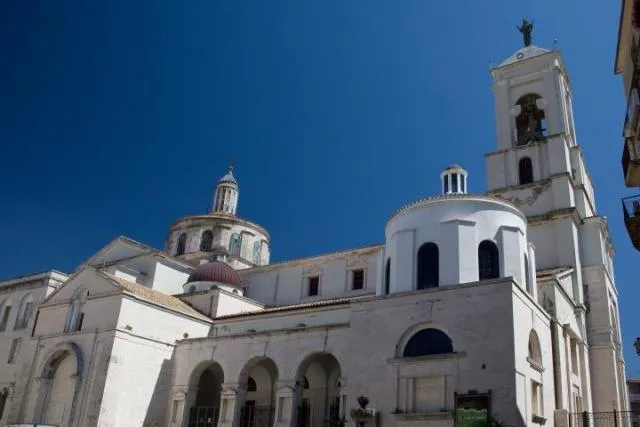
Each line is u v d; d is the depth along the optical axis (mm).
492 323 27078
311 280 50219
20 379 42062
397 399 28188
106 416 36031
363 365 30109
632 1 25844
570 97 52469
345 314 37750
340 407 31984
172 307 41688
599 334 40250
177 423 38281
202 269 49312
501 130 49438
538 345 29969
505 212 32250
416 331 29453
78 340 39750
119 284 40125
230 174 67562
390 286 32375
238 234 61344
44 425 34688
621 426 37250
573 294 39562
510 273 30719
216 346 38750
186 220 62094
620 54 30062
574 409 34312
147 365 38938
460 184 35750
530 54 50938
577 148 47188
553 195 43438
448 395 26969
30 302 55156
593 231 42938
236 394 36281
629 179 25109
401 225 33031
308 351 34406
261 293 52344
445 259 30719
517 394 25469
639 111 23719
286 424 33406
